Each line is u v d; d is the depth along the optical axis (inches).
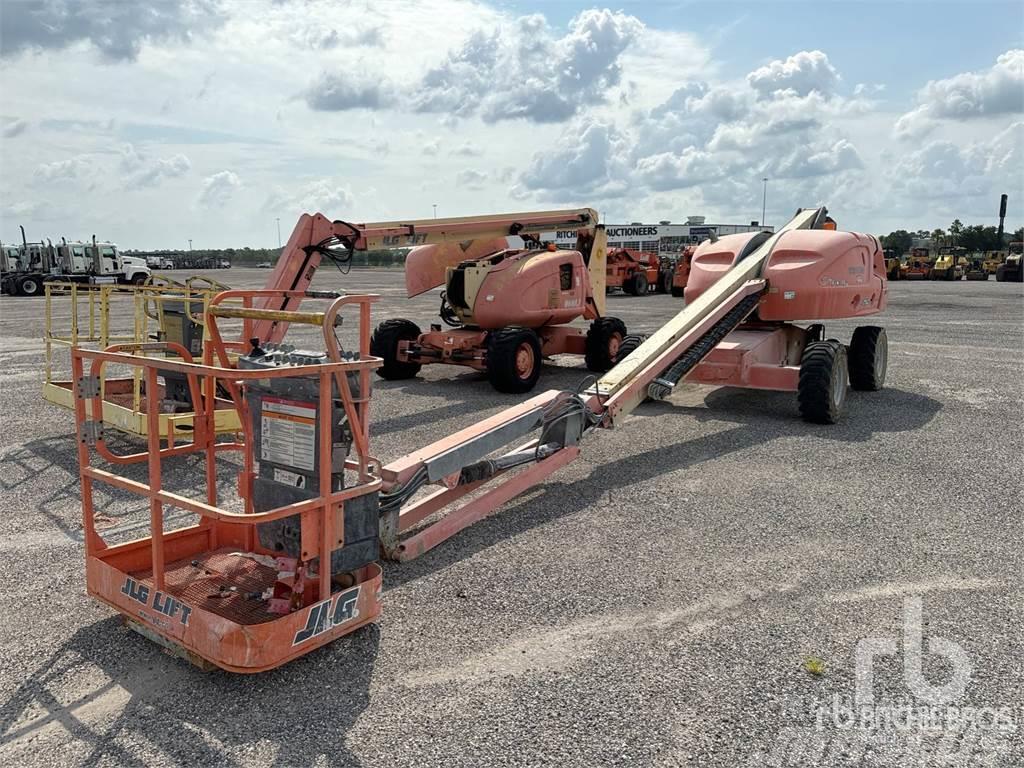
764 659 140.7
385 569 179.2
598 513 217.9
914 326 735.7
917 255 2034.9
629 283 1242.6
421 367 486.0
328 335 138.3
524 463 223.0
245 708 125.1
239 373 125.4
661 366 277.9
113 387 338.6
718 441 297.4
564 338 465.1
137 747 115.6
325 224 310.5
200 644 130.2
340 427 142.5
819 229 404.8
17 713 124.0
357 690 130.3
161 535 138.6
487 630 150.9
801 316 349.1
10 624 152.9
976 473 255.6
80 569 178.7
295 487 145.0
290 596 139.9
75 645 144.8
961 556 188.1
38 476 250.8
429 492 234.4
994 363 497.0
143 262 1392.7
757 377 331.9
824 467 262.7
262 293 172.1
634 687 131.6
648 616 157.0
